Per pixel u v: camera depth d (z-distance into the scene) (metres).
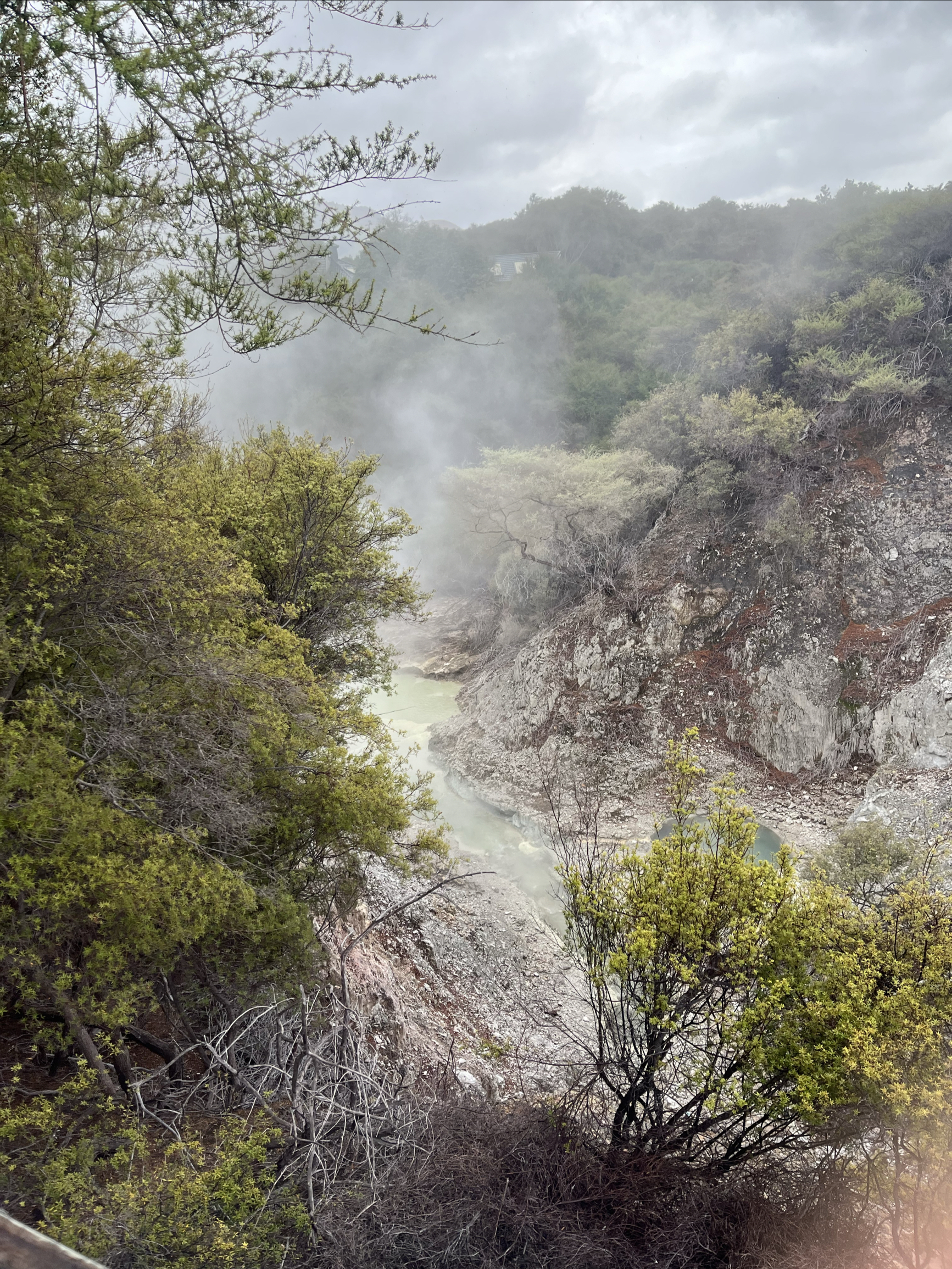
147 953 7.08
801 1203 6.99
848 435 33.25
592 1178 6.96
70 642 7.76
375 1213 6.27
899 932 7.68
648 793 27.83
